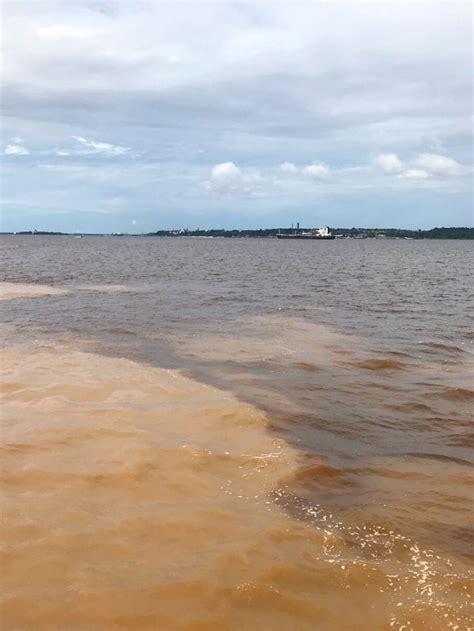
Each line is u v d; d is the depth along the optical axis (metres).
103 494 6.39
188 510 6.11
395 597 4.77
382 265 61.19
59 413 8.95
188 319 19.73
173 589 4.73
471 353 14.77
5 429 8.21
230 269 51.25
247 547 5.42
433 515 6.25
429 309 23.38
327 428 8.97
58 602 4.52
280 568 5.10
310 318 20.34
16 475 6.76
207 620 4.39
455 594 4.82
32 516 5.84
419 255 92.56
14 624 4.27
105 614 4.40
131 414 8.99
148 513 5.99
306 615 4.50
